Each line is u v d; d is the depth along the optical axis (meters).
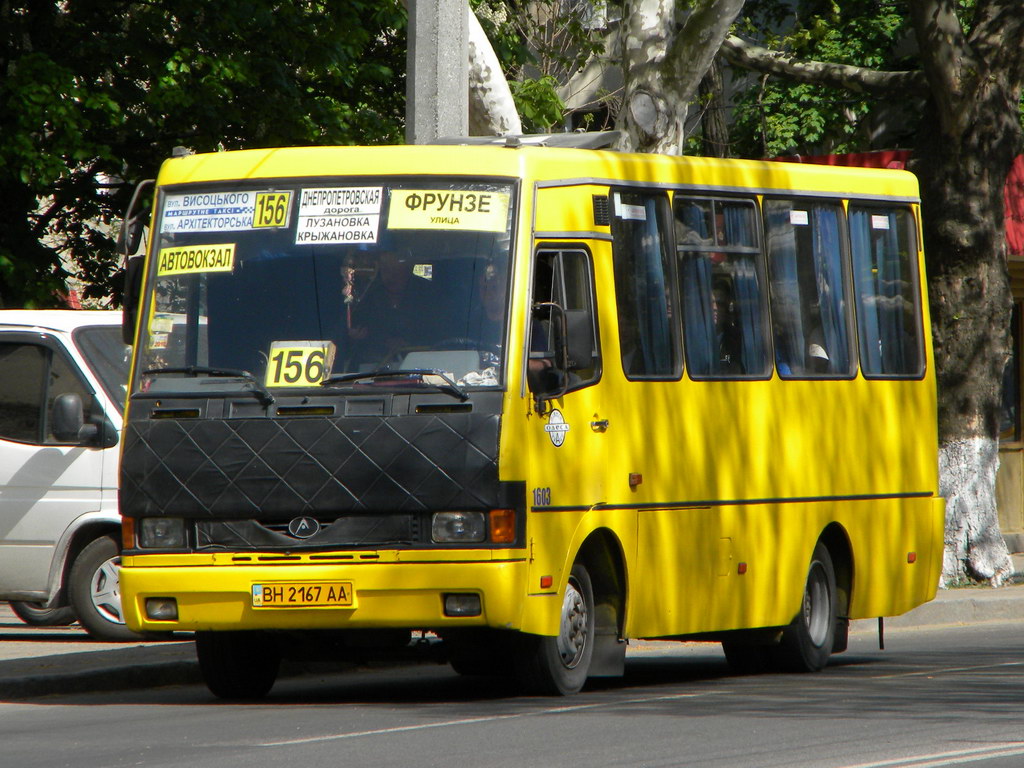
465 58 48.00
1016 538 85.50
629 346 37.00
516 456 32.97
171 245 35.66
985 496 67.06
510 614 32.72
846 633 44.59
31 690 37.78
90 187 72.00
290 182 35.19
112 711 35.06
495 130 60.56
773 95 102.62
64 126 62.47
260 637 36.03
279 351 34.19
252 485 33.38
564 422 34.47
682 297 38.97
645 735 29.58
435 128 47.59
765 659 43.00
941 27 64.44
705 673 43.22
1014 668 42.59
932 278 66.88
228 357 34.47
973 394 66.75
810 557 42.34
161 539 34.00
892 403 45.47
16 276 66.00
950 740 28.91
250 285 34.81
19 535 46.97
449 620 32.69
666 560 37.62
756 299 41.31
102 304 76.31
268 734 30.23
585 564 36.34
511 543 32.81
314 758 27.02
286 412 33.59
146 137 70.62
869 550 44.56
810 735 29.56
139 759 27.38
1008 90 65.94
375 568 32.75
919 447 46.44
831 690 37.56
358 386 33.47
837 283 44.09
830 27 95.12
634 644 52.56
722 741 28.80
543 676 35.03
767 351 41.41
